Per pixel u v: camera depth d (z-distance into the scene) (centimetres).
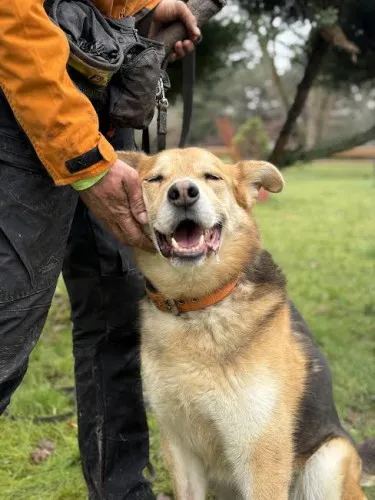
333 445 115
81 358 120
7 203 86
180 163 109
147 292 112
